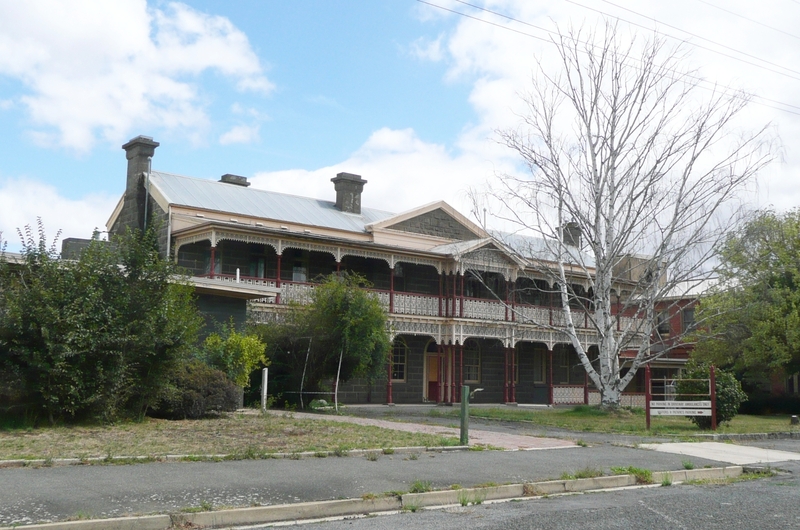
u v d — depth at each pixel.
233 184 33.44
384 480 10.76
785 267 34.28
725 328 35.78
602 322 27.47
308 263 31.34
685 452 15.82
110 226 32.28
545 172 27.45
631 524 8.75
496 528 8.36
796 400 36.84
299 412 22.62
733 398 22.14
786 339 33.72
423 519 8.90
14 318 14.52
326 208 34.53
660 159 26.16
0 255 15.52
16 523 7.57
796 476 13.46
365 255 30.62
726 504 10.20
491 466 12.49
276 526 8.44
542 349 40.50
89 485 9.47
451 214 36.31
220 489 9.62
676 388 22.83
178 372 17.89
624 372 41.22
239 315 23.17
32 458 10.97
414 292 34.34
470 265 33.97
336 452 12.85
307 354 24.50
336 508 9.20
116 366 15.59
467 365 36.88
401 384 33.69
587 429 20.92
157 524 8.02
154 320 16.22
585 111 26.66
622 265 38.34
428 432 17.30
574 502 10.24
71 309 14.96
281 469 11.23
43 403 14.84
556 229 28.34
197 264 28.66
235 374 21.06
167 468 10.91
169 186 29.84
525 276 37.12
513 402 35.66
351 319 24.38
